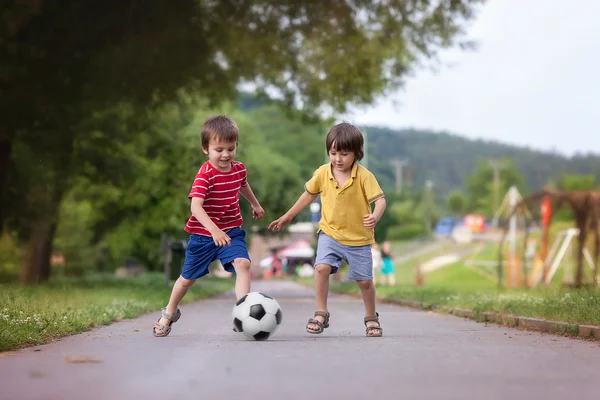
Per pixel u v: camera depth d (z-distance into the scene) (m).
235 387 7.75
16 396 7.27
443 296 30.42
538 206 59.41
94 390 7.59
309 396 7.23
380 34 40.50
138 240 89.19
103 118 45.22
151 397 7.18
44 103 36.81
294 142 127.81
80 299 23.33
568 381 8.30
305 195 14.45
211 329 16.62
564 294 24.20
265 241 93.19
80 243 99.31
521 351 11.36
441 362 9.85
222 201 13.32
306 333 15.59
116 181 52.47
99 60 36.28
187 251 13.62
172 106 44.94
